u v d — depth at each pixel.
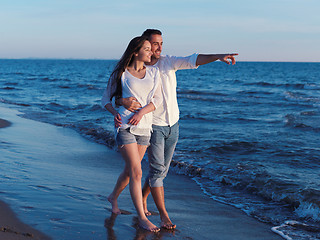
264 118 13.01
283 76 56.28
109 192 4.13
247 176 5.34
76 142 8.02
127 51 3.08
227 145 7.75
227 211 4.02
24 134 8.28
